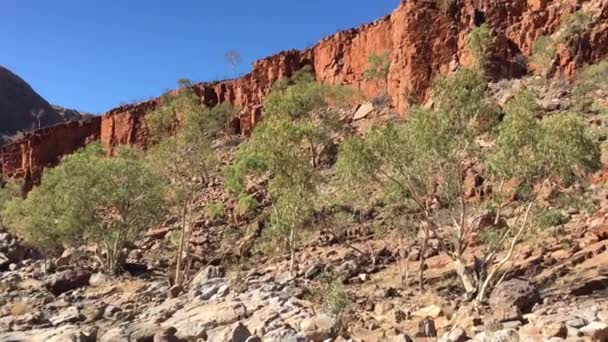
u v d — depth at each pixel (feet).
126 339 38.01
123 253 104.94
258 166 128.16
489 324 36.37
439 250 80.79
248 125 220.64
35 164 291.79
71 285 79.61
